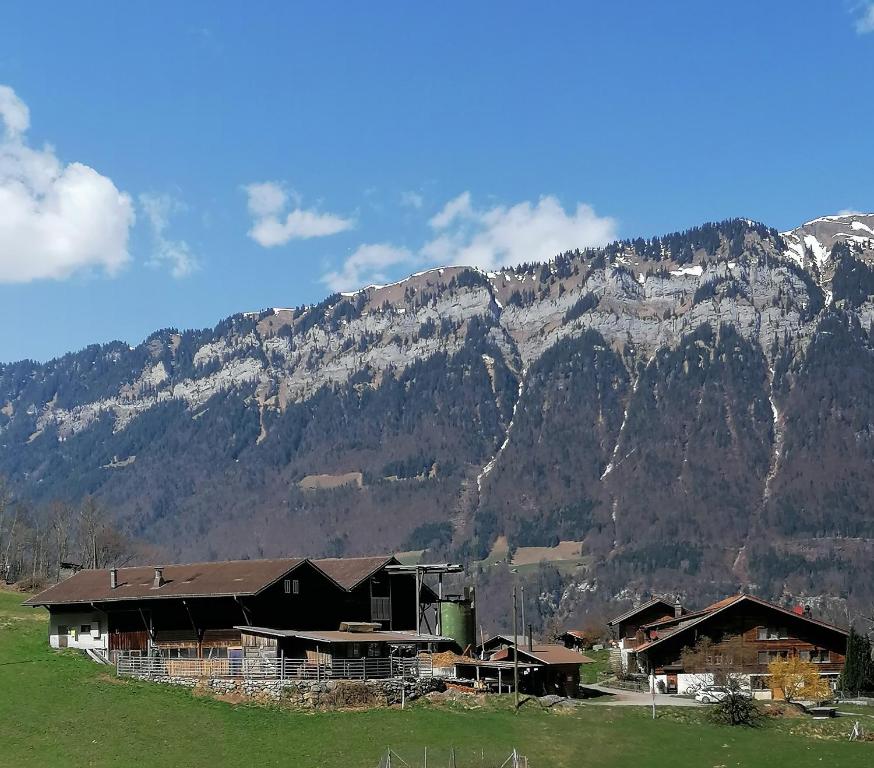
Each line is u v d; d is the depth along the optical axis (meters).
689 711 91.44
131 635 95.38
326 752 73.19
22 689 85.00
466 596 115.81
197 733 76.38
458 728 79.38
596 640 157.38
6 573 165.75
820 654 114.69
